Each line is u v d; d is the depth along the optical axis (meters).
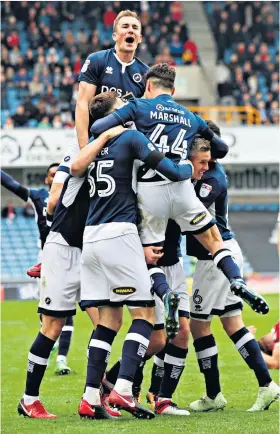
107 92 12.23
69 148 13.44
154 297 12.24
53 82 50.75
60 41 53.22
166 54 51.88
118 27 13.21
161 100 11.99
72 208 12.39
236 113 50.25
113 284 11.56
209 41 56.81
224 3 58.75
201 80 53.22
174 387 12.72
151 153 11.40
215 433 10.68
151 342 12.42
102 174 11.59
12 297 35.97
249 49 53.88
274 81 53.31
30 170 49.78
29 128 45.66
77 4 56.16
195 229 12.05
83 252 11.75
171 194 11.75
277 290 38.41
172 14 56.59
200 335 13.27
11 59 51.16
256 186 52.22
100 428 10.97
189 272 43.16
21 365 18.48
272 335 17.53
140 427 11.03
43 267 12.57
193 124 12.19
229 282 12.77
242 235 49.91
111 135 11.56
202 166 12.45
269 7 56.44
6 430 11.12
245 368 17.59
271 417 12.07
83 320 27.23
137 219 11.84
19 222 48.50
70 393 15.02
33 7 55.03
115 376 12.51
